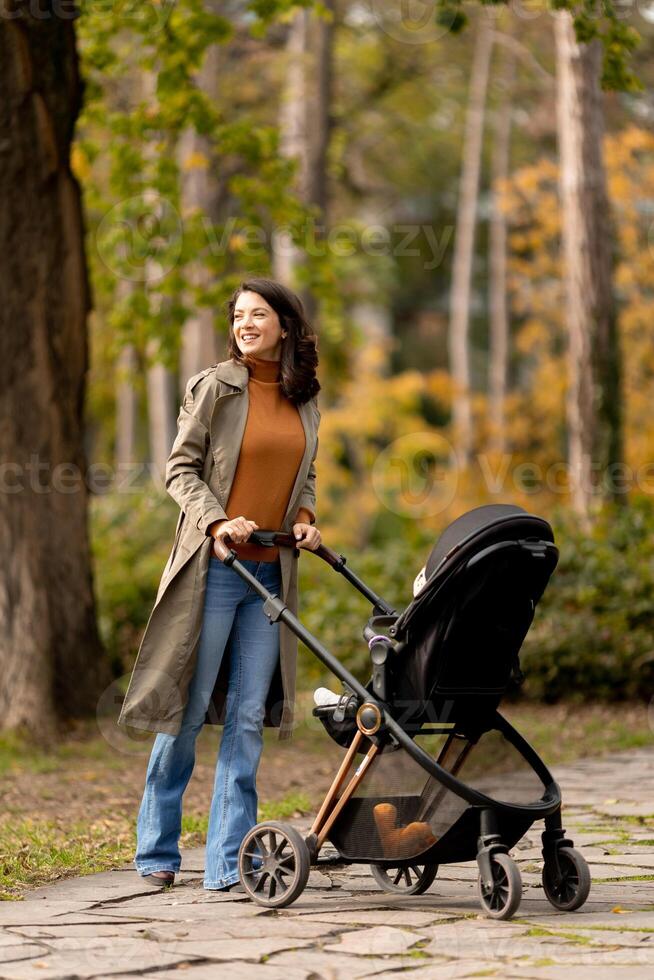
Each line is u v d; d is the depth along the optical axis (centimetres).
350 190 4072
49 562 1368
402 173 4506
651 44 2791
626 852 752
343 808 610
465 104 4038
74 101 1344
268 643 659
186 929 555
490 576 571
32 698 1312
